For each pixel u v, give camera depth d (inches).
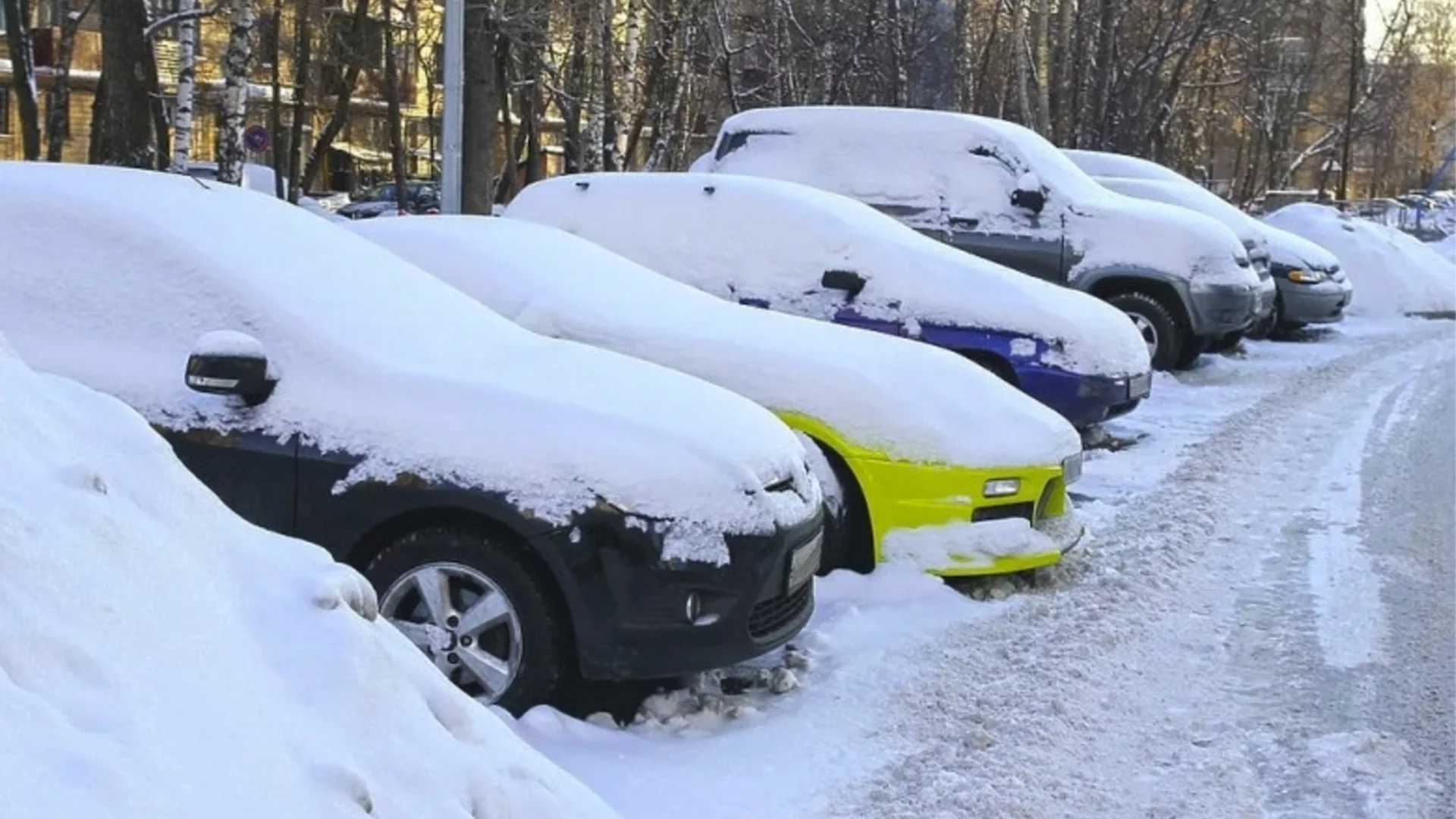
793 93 1046.4
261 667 108.0
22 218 205.8
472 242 279.0
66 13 1214.3
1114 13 1186.6
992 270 382.0
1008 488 264.8
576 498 183.6
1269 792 178.5
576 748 182.2
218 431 190.5
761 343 267.1
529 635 185.6
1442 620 253.9
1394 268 888.3
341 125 1275.8
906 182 528.1
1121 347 382.3
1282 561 294.0
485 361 206.4
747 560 186.5
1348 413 493.0
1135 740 195.2
